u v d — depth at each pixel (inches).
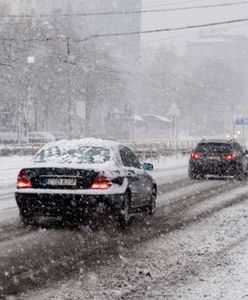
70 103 3009.4
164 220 512.1
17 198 447.8
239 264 339.0
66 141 494.6
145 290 280.2
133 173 488.1
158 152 1637.6
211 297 269.3
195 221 506.9
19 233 427.5
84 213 436.5
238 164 955.3
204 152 965.2
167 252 370.9
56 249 371.9
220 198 687.1
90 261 340.5
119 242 402.0
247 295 272.8
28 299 262.7
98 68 3341.5
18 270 315.0
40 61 3014.3
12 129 3129.9
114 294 272.4
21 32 2839.6
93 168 437.4
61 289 279.6
